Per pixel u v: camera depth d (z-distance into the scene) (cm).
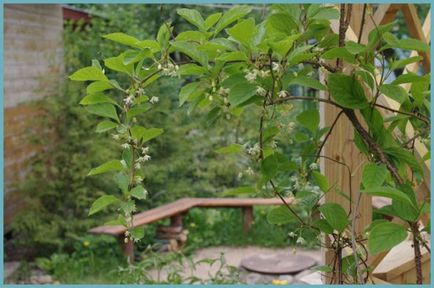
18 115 671
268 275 517
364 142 148
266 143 156
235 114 163
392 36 137
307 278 283
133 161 154
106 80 149
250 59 140
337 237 161
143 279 313
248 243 655
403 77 145
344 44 151
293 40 133
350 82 142
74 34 707
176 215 646
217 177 769
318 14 150
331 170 198
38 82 710
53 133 618
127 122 154
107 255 577
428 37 226
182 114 718
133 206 148
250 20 132
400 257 231
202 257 604
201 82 150
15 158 657
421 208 136
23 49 696
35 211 593
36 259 573
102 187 620
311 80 141
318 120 163
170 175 753
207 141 757
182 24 916
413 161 144
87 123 611
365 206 200
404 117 155
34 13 731
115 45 707
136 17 932
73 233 595
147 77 150
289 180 165
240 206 674
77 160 603
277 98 143
